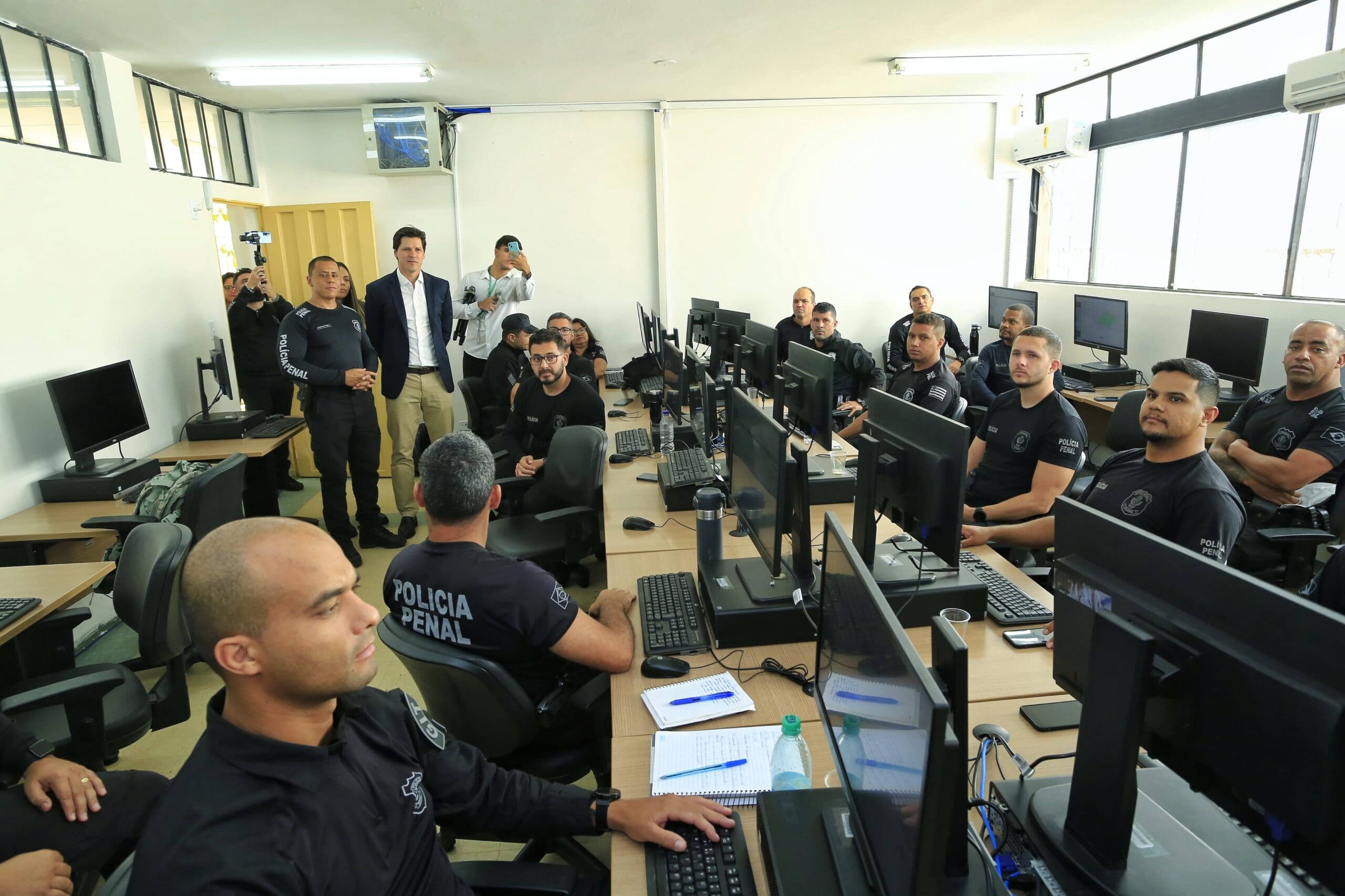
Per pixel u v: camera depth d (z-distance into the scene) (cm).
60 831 162
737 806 136
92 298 363
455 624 175
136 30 383
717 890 116
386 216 633
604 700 180
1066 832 114
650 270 659
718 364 488
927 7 407
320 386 416
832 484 287
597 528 327
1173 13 432
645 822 127
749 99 632
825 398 276
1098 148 578
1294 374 317
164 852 92
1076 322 572
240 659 97
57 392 313
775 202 652
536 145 633
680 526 273
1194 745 100
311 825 99
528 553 315
